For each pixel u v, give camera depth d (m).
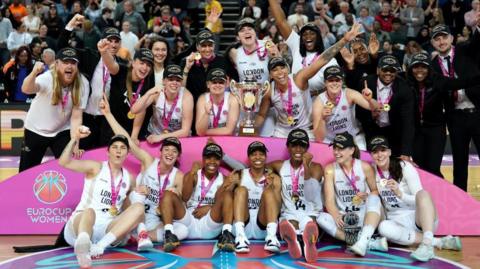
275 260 5.95
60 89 6.89
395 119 7.24
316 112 7.11
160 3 15.65
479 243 6.71
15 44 14.72
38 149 7.17
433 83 7.32
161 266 5.73
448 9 16.05
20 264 5.86
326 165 6.86
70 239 6.32
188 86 7.52
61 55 6.78
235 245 6.26
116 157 6.37
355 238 6.42
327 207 6.64
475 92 7.51
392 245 6.60
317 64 7.11
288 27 7.96
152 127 7.39
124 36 14.08
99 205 6.36
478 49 7.45
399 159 6.61
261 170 6.75
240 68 7.58
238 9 16.80
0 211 7.14
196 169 6.82
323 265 5.80
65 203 7.14
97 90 7.29
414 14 15.50
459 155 7.72
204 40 7.41
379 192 6.60
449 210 7.05
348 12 15.18
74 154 7.03
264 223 6.56
